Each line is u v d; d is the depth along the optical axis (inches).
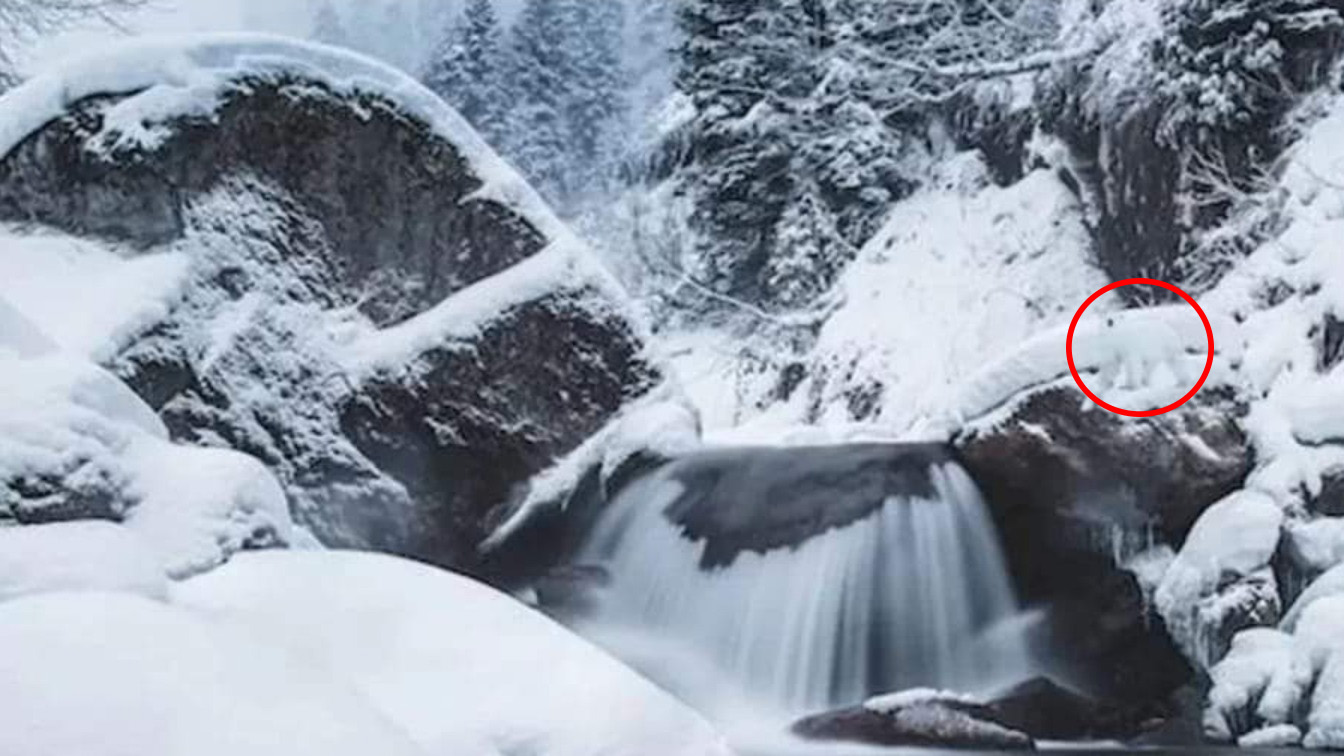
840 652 545.0
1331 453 526.9
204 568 329.1
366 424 562.6
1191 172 839.7
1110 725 488.7
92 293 512.4
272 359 546.6
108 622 132.6
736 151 1301.7
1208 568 511.8
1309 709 470.6
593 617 563.8
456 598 187.2
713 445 624.7
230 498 343.3
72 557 173.0
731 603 560.7
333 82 588.1
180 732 121.6
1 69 1042.7
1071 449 537.3
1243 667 486.3
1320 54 787.4
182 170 546.3
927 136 1217.4
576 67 2815.0
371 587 187.2
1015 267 1021.2
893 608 548.4
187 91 554.6
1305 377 593.9
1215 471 530.9
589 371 599.8
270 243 564.4
